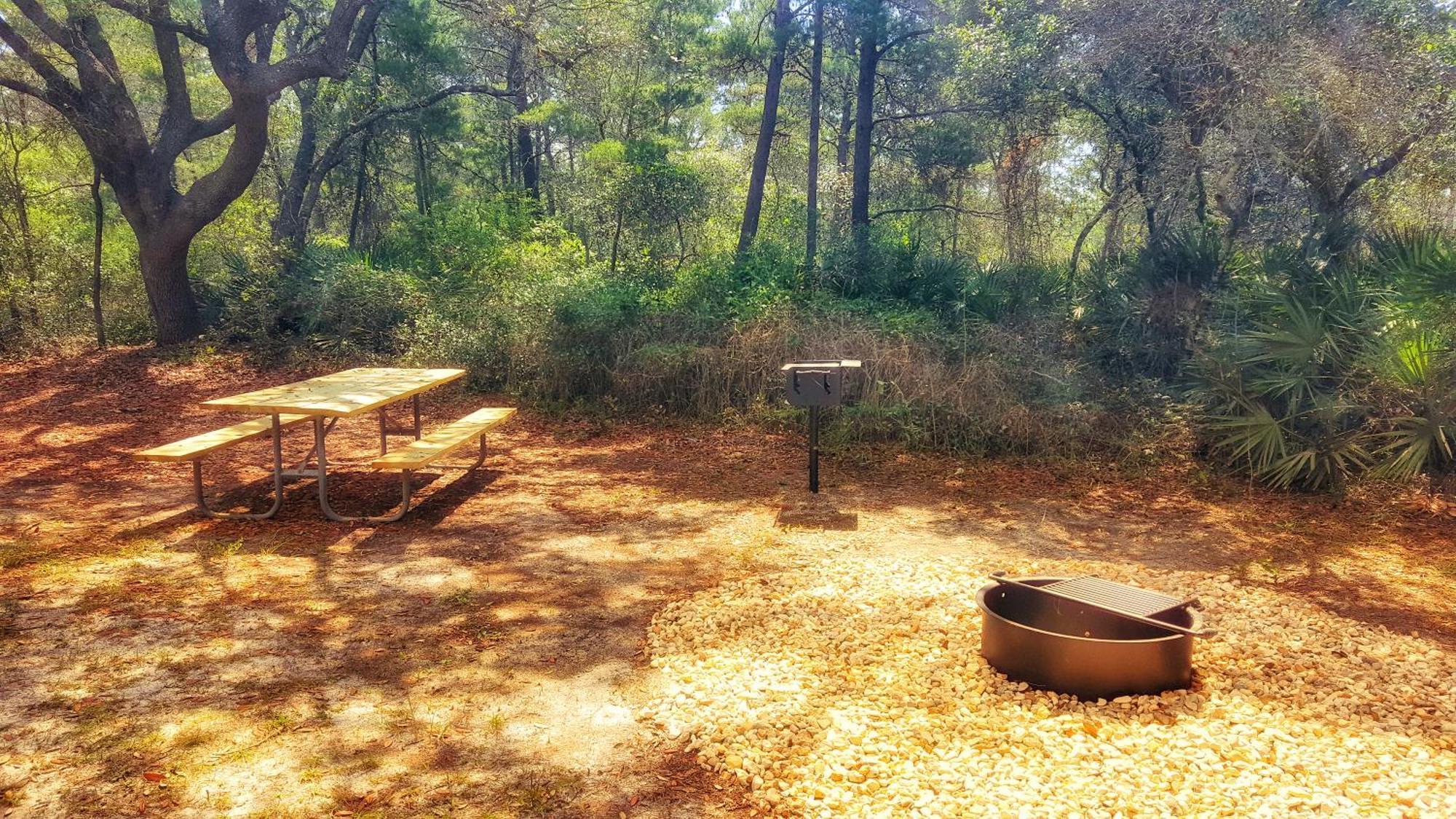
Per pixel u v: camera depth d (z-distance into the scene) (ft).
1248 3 31.17
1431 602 15.25
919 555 17.39
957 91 50.06
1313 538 19.03
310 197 58.75
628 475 24.14
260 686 11.54
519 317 34.50
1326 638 12.94
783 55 50.60
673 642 12.88
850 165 77.82
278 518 19.62
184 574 15.83
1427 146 31.81
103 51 39.99
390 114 56.08
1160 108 37.06
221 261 52.06
